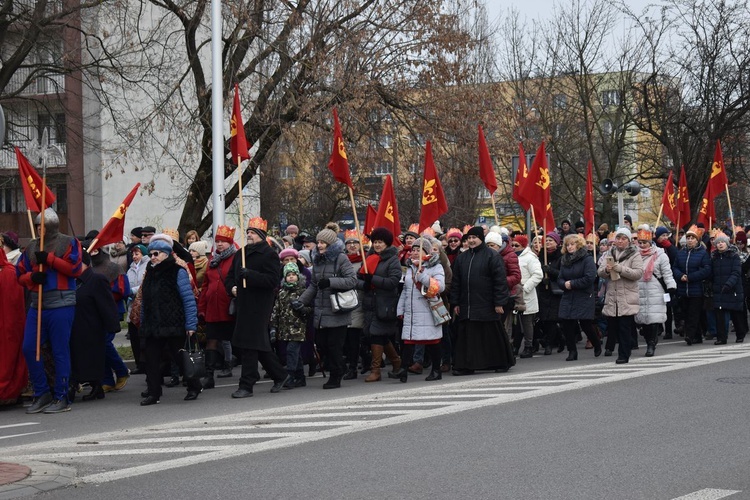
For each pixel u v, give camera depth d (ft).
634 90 118.93
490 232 51.75
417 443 27.94
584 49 126.82
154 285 38.75
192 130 72.49
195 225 75.25
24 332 38.06
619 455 25.66
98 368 39.73
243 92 72.02
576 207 135.44
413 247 43.93
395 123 74.49
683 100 102.99
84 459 26.84
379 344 44.37
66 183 123.34
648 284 51.42
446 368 47.83
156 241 38.75
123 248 57.41
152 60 80.28
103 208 124.36
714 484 22.40
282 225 140.56
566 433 28.89
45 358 39.22
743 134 106.83
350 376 45.98
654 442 27.32
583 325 52.54
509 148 74.33
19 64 75.51
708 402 34.24
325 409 35.45
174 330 38.63
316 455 26.58
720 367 44.47
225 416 34.55
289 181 140.36
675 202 74.23
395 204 51.62
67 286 37.65
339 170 48.32
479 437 28.58
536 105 117.91
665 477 23.11
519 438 28.27
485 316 45.57
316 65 68.33
